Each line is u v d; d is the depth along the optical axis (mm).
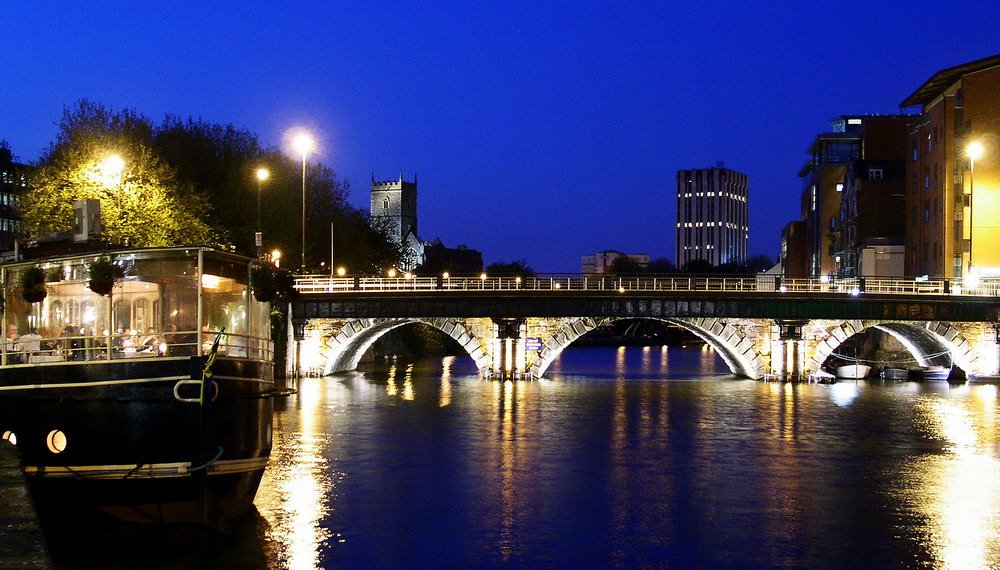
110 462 33344
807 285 105125
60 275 35594
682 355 179875
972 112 120438
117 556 33344
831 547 36594
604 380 106062
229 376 34688
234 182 109062
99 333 35438
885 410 76625
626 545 36656
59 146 95750
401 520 39438
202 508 33625
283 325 97812
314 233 126438
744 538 37688
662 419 70250
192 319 35000
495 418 69750
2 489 24203
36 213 80125
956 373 109500
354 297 97688
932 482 47844
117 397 33281
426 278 107312
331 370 111250
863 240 148500
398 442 58125
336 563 33781
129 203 76875
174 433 33062
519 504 42531
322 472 48594
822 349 105125
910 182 137375
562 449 56438
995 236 119938
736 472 50031
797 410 76438
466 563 34219
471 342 104875
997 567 34406
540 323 104125
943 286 104000
